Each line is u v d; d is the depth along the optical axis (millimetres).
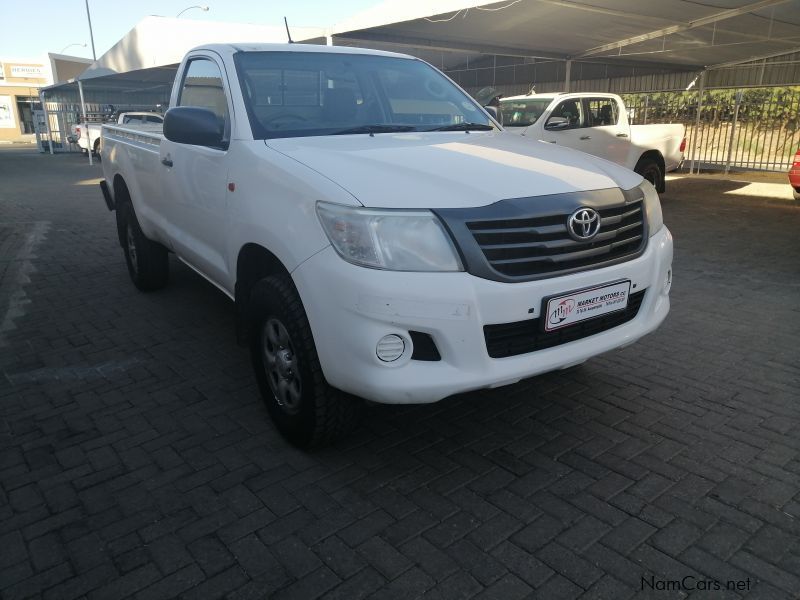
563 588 2238
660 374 3994
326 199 2588
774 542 2451
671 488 2807
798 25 11102
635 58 15148
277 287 2906
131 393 3809
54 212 10953
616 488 2814
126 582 2281
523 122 10023
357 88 3906
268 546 2463
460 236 2471
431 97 4152
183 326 4961
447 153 3133
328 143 3281
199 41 16109
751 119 17281
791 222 9461
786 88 16500
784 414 3463
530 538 2496
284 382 3102
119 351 4469
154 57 17406
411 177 2703
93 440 3268
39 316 5238
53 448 3191
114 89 29672
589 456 3080
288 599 2199
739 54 14383
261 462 3051
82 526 2588
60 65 40938
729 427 3330
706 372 4020
